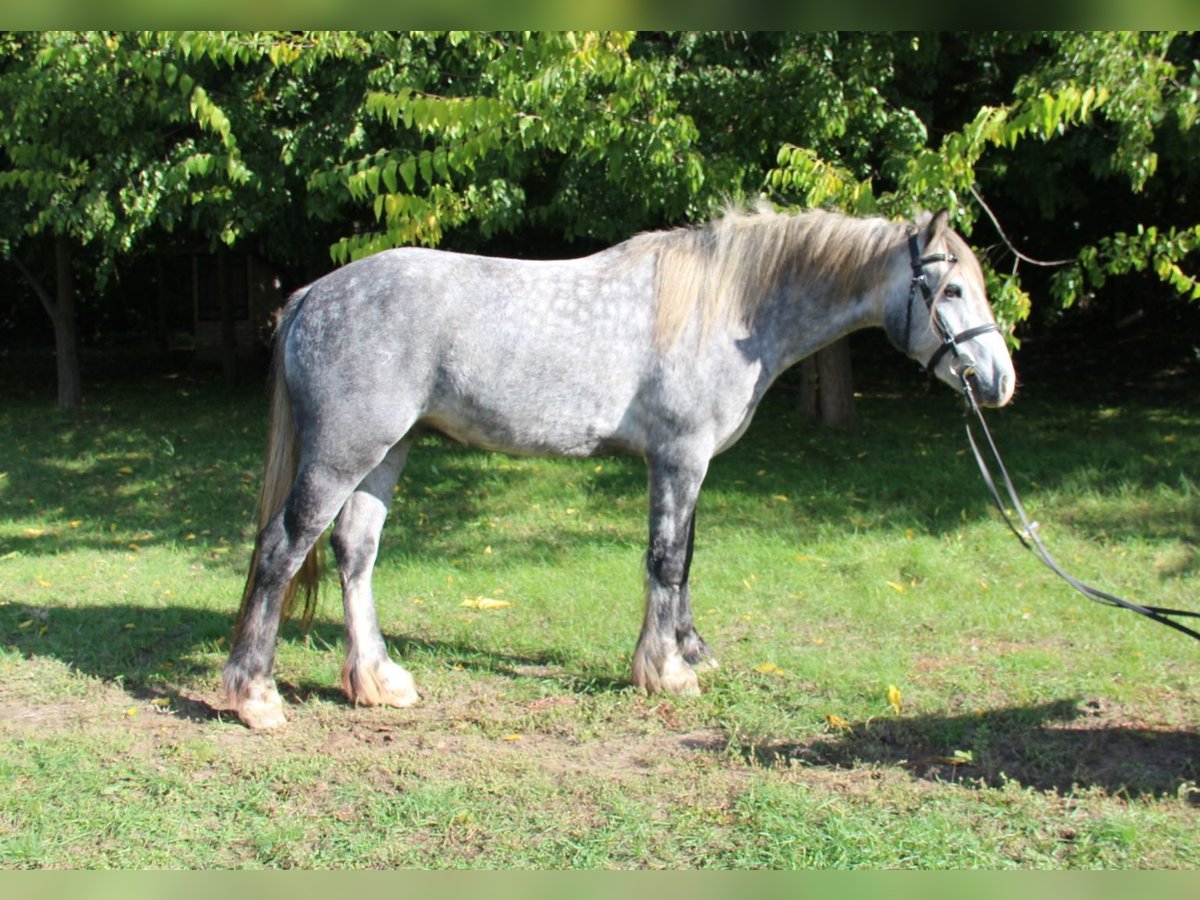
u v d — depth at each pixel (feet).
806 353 14.16
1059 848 10.06
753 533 22.67
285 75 26.68
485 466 28.91
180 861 10.03
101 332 73.77
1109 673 14.67
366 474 13.12
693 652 15.12
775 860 9.88
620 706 13.83
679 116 18.70
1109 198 33.27
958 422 32.99
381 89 21.21
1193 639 15.98
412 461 29.53
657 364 13.44
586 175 23.98
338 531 14.07
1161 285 47.85
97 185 26.48
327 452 12.82
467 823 10.70
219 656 16.07
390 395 12.80
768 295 13.73
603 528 23.79
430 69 20.86
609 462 29.30
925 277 13.07
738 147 20.86
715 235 13.74
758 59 23.58
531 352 13.19
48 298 40.45
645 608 14.21
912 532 22.20
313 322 13.00
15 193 31.91
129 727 13.33
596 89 19.31
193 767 12.10
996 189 29.19
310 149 25.61
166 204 27.37
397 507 25.73
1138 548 20.61
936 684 14.57
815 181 17.58
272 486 13.58
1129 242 17.80
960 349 12.92
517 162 22.16
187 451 32.19
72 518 25.81
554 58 16.74
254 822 10.77
